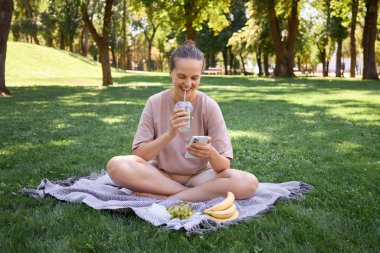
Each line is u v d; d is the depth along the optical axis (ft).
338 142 21.70
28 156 18.04
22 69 101.91
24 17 163.32
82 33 189.16
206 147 10.98
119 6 162.50
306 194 12.73
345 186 13.46
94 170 15.75
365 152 19.07
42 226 9.70
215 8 99.14
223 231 9.60
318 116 31.94
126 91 57.36
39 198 11.99
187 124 11.18
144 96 49.39
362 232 9.53
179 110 11.12
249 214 10.70
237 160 17.87
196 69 11.24
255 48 135.13
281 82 80.43
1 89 50.06
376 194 12.67
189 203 11.22
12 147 19.94
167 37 204.95
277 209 11.16
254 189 11.74
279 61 102.83
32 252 8.42
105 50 71.56
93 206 10.97
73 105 39.55
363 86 67.05
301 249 8.55
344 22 103.76
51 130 25.05
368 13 90.53
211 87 65.92
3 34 49.47
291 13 99.55
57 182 13.52
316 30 148.05
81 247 8.61
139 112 34.14
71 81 85.40
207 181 11.81
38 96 49.26
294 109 36.35
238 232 9.50
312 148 20.18
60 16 159.33
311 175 15.15
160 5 90.79
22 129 25.48
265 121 29.32
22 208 11.14
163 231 9.43
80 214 10.66
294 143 21.38
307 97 48.03
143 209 10.57
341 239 9.11
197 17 94.48
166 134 11.41
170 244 8.82
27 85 70.74
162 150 12.28
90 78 99.04
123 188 12.84
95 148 19.88
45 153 18.62
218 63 251.39
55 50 127.03
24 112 34.01
